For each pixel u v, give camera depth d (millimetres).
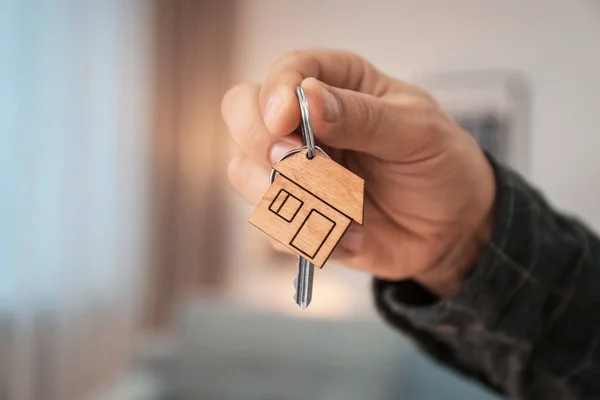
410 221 543
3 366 1750
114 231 2074
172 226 2219
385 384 1735
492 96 1865
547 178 1799
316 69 470
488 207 547
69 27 1900
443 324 571
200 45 2215
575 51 1770
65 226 1908
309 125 406
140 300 2188
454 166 503
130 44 2088
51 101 1856
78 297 1962
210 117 2223
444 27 1948
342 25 2102
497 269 537
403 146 464
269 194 419
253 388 1812
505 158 1846
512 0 1849
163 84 2174
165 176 2191
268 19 2201
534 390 590
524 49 1834
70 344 1939
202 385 1842
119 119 2064
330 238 410
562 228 608
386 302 637
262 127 458
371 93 498
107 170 2037
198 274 2252
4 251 1757
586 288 566
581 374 568
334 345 1829
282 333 1878
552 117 1796
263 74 2209
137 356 1951
